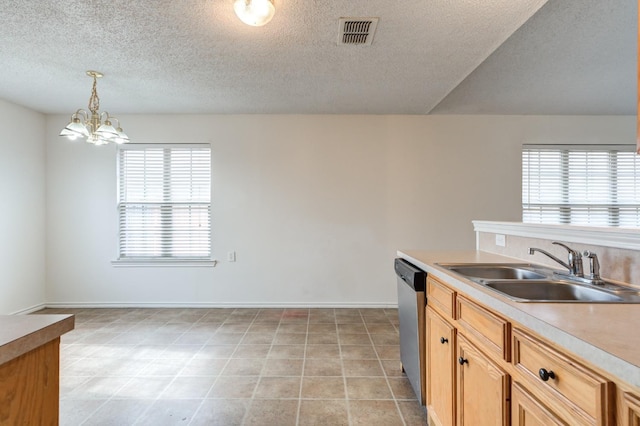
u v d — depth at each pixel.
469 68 2.54
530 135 3.92
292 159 3.86
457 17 1.85
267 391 2.05
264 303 3.87
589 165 4.01
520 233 1.99
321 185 3.86
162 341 2.85
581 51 2.46
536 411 0.87
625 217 4.00
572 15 1.98
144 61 2.43
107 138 2.52
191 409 1.87
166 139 3.85
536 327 0.86
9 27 1.97
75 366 2.39
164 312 3.68
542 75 2.90
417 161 3.87
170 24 1.93
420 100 3.33
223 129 3.85
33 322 0.86
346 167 3.86
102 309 3.78
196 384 2.14
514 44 2.35
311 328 3.17
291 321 3.38
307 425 1.73
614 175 4.00
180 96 3.22
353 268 3.88
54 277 3.84
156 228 3.90
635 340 0.70
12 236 3.45
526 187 3.97
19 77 2.74
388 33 2.03
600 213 4.00
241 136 3.85
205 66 2.52
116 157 3.86
